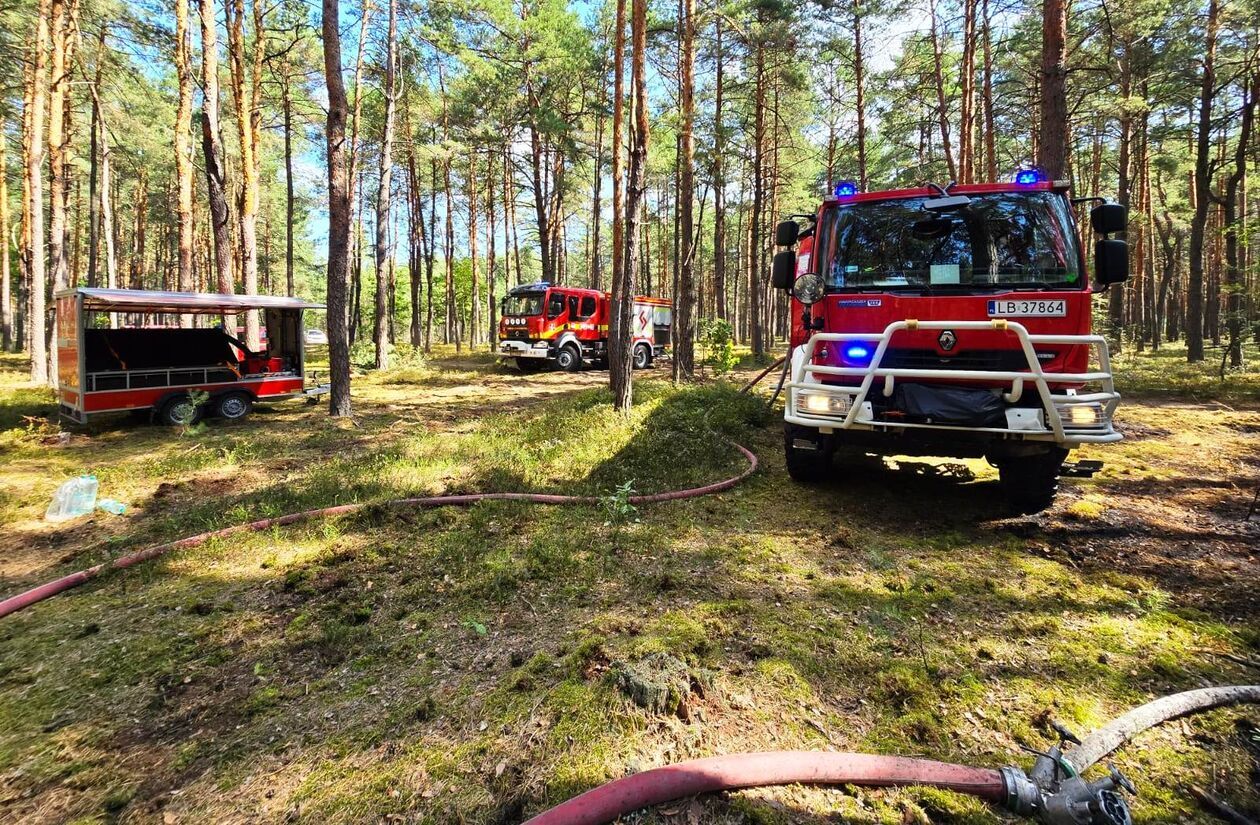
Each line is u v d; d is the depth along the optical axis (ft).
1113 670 8.90
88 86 61.62
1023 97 63.46
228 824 6.50
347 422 31.17
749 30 54.90
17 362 62.64
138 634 10.57
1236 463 20.47
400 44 58.75
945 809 6.48
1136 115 59.41
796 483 18.84
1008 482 15.58
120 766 7.41
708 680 8.47
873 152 91.30
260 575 12.98
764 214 94.27
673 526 15.30
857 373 14.12
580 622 10.53
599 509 16.60
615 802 6.25
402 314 176.35
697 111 70.49
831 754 6.98
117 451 25.44
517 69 68.33
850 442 15.06
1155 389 38.81
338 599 11.68
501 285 175.11
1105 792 6.29
